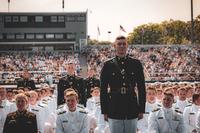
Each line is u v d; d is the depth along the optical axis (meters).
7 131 11.84
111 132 9.38
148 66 57.41
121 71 9.16
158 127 13.95
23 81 25.27
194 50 64.12
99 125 17.83
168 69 55.69
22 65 58.75
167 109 13.99
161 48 65.31
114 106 9.23
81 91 17.70
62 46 85.19
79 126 13.09
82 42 83.44
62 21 85.00
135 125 9.40
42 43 85.19
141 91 9.25
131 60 9.25
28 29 85.25
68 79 17.67
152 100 17.11
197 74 50.69
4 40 85.19
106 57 61.62
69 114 13.11
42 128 17.09
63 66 57.84
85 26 85.19
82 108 13.35
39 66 58.44
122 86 9.16
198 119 14.95
